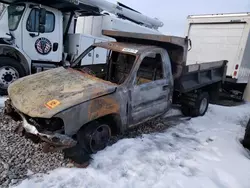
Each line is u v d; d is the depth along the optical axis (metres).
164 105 4.88
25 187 2.79
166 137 4.69
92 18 9.55
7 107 3.95
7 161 3.28
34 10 6.79
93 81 3.91
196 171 3.46
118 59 5.07
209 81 6.24
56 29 7.39
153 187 3.00
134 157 3.70
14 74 6.43
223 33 9.07
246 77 9.22
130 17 10.70
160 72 4.73
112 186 2.96
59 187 2.85
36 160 3.38
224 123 6.04
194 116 6.29
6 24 6.38
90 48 4.98
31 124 3.31
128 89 3.93
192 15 9.93
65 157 3.47
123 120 3.93
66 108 3.13
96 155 3.62
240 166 3.64
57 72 4.36
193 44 10.03
